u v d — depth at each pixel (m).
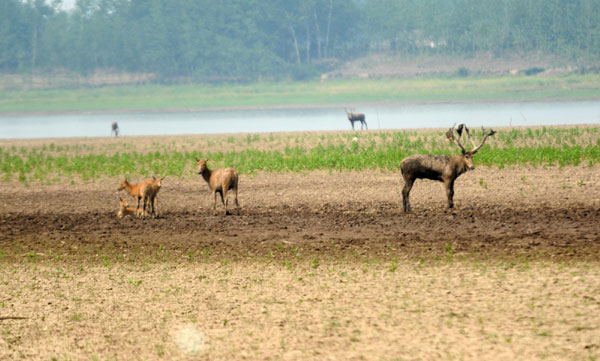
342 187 85.75
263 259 52.88
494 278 44.19
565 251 51.19
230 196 82.69
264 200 79.50
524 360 30.89
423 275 45.84
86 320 39.38
